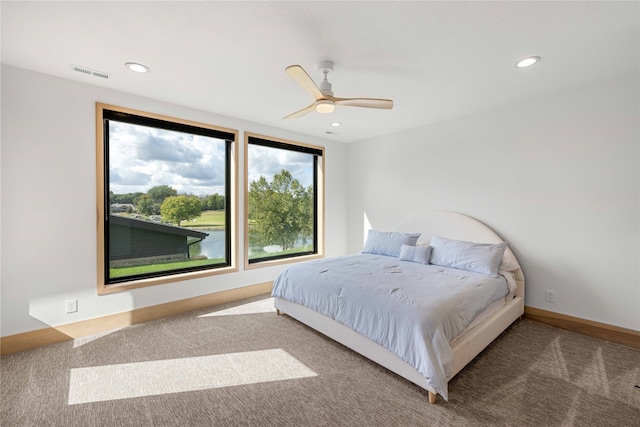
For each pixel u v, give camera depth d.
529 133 3.23
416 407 1.85
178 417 1.76
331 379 2.14
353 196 5.26
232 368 2.29
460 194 3.82
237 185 3.91
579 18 1.81
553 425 1.69
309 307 2.83
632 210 2.65
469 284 2.58
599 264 2.82
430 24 1.87
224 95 3.09
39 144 2.58
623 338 2.69
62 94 2.68
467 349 2.15
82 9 1.73
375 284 2.54
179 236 3.60
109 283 3.07
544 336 2.84
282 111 3.61
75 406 1.85
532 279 3.23
